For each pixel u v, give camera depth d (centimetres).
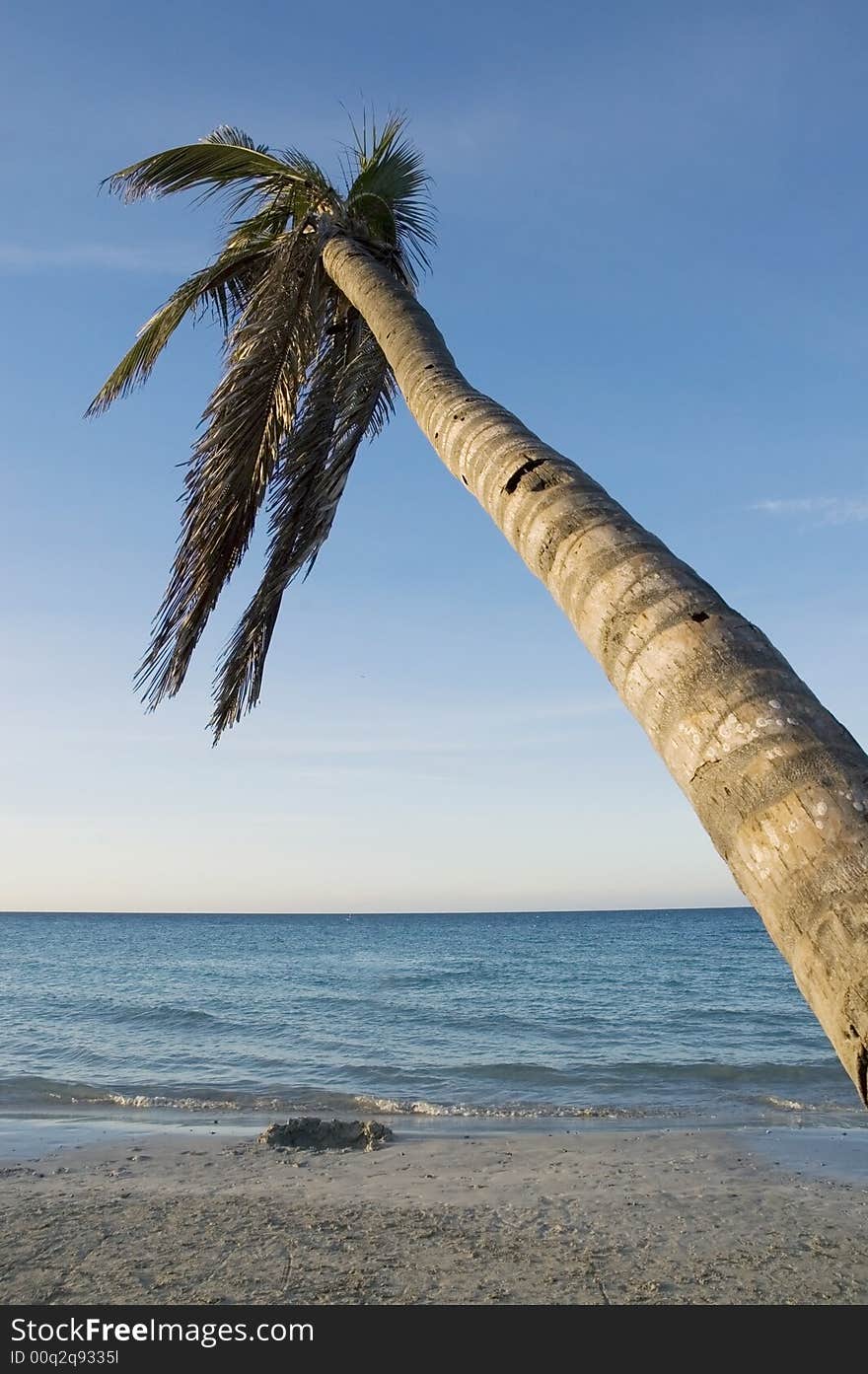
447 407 376
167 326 707
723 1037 2288
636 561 253
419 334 448
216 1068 1775
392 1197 873
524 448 320
